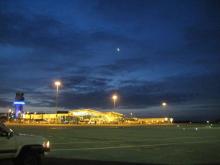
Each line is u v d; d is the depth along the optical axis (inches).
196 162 789.2
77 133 2031.3
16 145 555.8
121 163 749.3
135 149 1079.6
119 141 1414.9
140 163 758.5
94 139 1510.8
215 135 1985.7
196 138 1690.5
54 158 803.4
